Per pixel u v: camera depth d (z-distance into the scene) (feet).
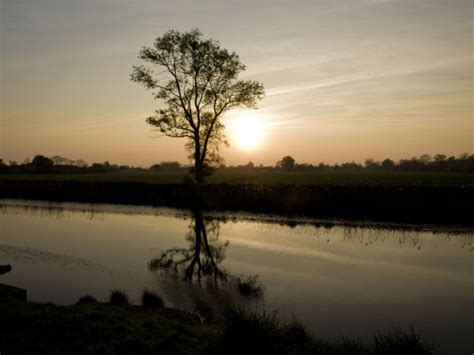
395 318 39.14
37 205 144.66
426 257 65.05
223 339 26.68
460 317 39.52
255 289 48.55
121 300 42.24
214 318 38.91
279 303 43.55
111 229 93.04
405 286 49.80
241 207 124.98
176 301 43.93
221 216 111.14
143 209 128.77
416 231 86.22
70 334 27.94
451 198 102.68
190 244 76.13
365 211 109.09
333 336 34.58
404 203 106.73
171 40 138.21
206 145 148.25
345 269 57.98
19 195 176.86
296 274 55.47
